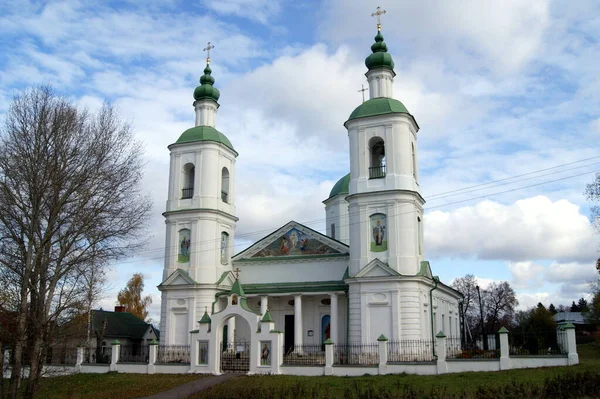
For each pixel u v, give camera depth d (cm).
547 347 3994
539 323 7494
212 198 4856
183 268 4759
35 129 2973
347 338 4353
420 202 4491
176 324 4672
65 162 2994
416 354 3956
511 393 2283
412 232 4216
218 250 4828
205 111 5147
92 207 3042
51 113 3025
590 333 8200
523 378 2941
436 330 4703
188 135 5003
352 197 4356
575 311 12662
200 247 4738
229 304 3997
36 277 2848
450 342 4681
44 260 2908
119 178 3162
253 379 3494
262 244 5041
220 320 3997
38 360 2769
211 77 5234
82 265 3080
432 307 4497
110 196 3108
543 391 2234
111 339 6562
